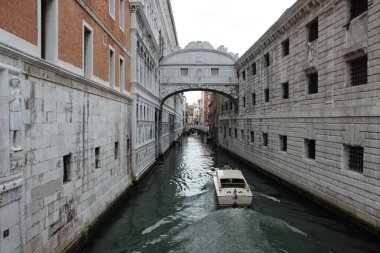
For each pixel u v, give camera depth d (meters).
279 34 18.17
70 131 8.34
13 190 5.66
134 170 16.58
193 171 23.50
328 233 10.38
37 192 6.55
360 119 10.60
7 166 5.45
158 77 29.70
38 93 6.62
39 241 6.60
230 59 30.38
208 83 30.33
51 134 7.22
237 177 14.80
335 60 12.34
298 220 11.69
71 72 8.14
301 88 15.44
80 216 8.96
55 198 7.38
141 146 18.56
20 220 5.89
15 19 5.80
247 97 26.42
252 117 24.56
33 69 6.39
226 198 12.99
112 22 13.03
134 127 16.61
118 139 13.78
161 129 31.02
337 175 11.97
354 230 10.65
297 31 15.86
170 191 16.75
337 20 12.20
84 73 10.23
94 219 10.19
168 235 10.31
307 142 15.06
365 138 10.30
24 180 6.06
